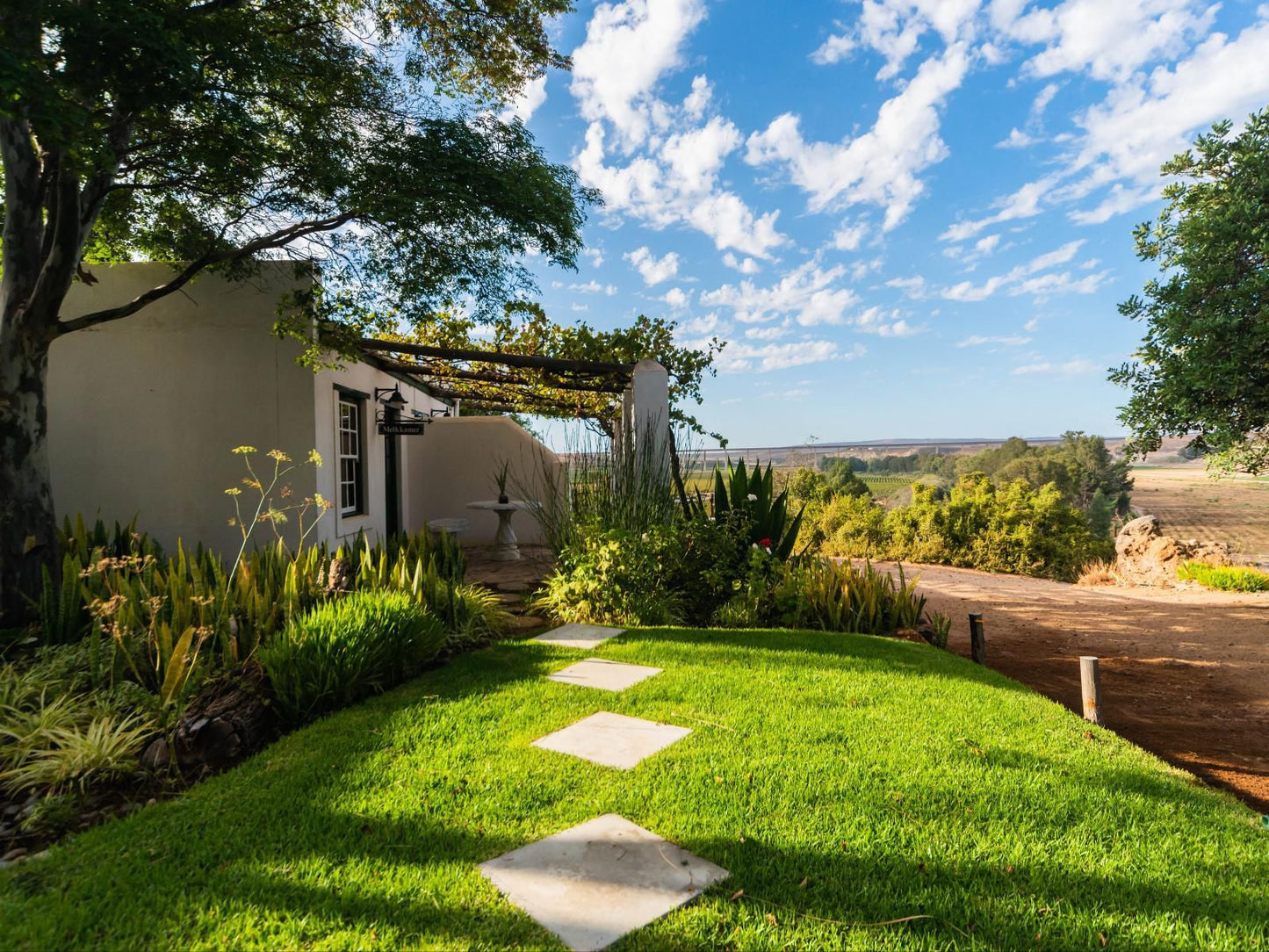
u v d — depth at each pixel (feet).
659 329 26.20
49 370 21.09
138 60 12.07
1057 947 5.25
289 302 20.31
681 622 18.48
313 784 7.96
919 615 19.94
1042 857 6.57
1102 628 24.61
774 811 7.36
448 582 16.70
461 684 12.07
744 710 10.70
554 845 6.63
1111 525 108.58
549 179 18.86
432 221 17.99
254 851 6.48
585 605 17.93
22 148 15.38
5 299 15.52
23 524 15.46
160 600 11.68
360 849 6.51
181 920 5.42
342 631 11.37
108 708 9.68
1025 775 8.50
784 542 22.76
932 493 57.16
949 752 9.19
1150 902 5.89
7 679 10.64
